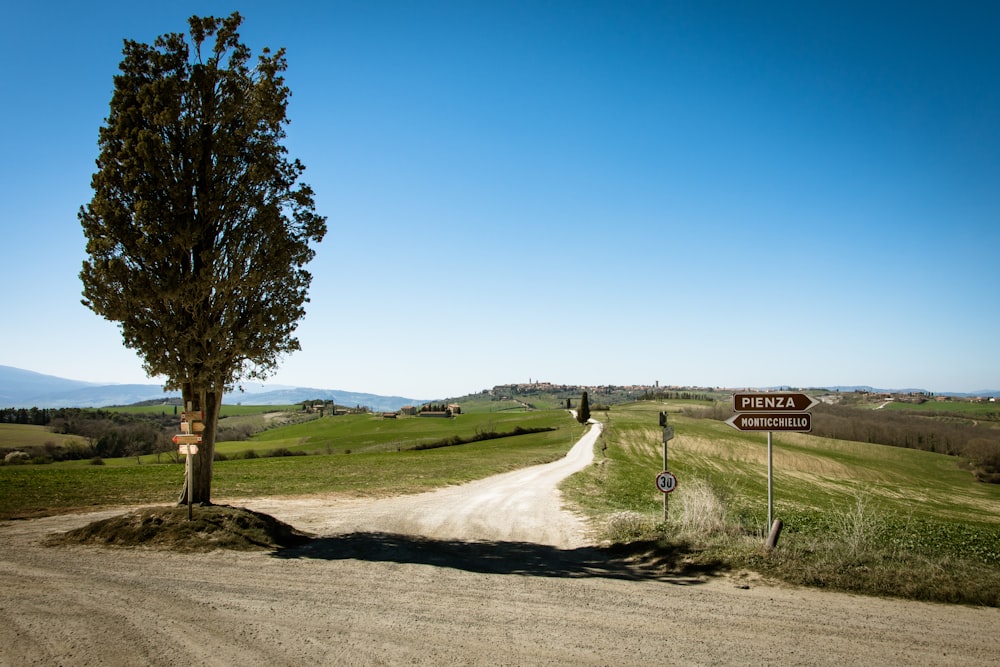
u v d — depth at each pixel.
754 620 8.14
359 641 7.25
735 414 12.60
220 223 15.13
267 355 15.72
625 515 17.50
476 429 94.31
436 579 10.55
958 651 7.05
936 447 74.81
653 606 8.80
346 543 14.40
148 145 13.59
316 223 16.36
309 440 93.44
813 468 57.59
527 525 17.78
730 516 15.12
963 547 13.38
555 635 7.53
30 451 62.03
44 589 9.49
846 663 6.67
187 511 14.23
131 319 14.01
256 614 8.30
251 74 16.02
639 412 146.12
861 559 10.59
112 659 6.63
